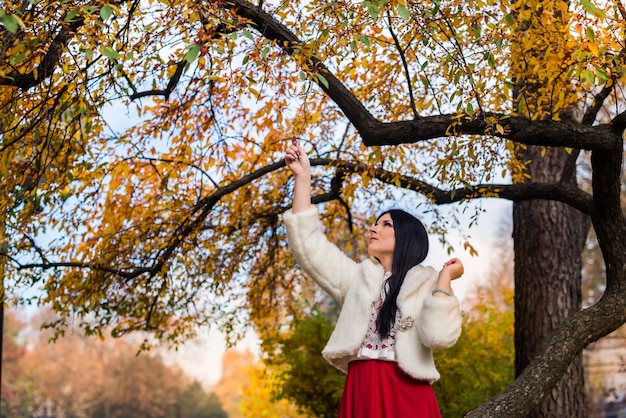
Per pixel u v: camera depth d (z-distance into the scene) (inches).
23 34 166.1
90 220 269.4
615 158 198.1
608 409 823.7
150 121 252.8
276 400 388.5
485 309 395.9
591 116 208.8
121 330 312.0
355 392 128.2
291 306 351.9
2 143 201.6
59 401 1843.0
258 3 202.1
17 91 197.6
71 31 170.2
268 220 311.4
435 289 127.3
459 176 218.5
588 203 237.3
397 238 134.0
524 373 189.2
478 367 366.0
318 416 375.6
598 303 204.5
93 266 270.5
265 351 372.2
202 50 161.8
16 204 220.8
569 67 189.3
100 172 244.2
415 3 184.1
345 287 134.3
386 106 238.2
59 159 230.7
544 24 179.5
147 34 190.7
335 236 343.6
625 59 185.9
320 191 312.2
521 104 191.2
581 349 197.6
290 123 243.6
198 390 1945.1
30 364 1831.9
